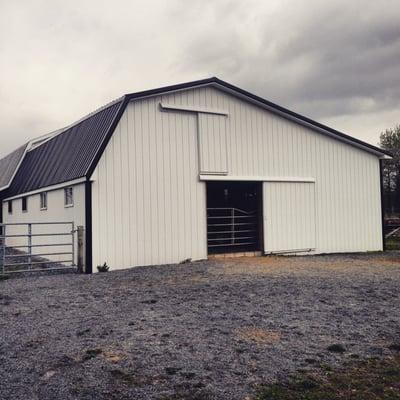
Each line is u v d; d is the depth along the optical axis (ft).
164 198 42.34
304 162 50.96
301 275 33.78
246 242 53.06
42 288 30.78
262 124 48.49
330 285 29.66
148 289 29.30
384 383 14.12
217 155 45.50
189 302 25.20
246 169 47.14
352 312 22.68
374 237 55.31
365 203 54.95
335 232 52.54
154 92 41.93
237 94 46.70
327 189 52.37
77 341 18.49
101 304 25.23
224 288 28.91
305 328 19.93
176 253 42.75
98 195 38.96
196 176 44.34
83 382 14.40
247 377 14.64
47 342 18.47
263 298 25.89
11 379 14.76
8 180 72.43
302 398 13.14
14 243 69.92
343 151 53.78
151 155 41.88
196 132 44.65
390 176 155.02
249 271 36.06
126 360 16.19
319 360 16.08
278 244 48.83
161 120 42.65
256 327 20.12
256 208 49.52
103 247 38.88
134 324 20.81
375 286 29.32
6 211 75.82
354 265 39.96
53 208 48.73
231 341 18.21
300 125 50.96
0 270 41.19
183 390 13.71
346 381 14.28
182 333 19.31
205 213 44.78
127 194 40.40
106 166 39.45
